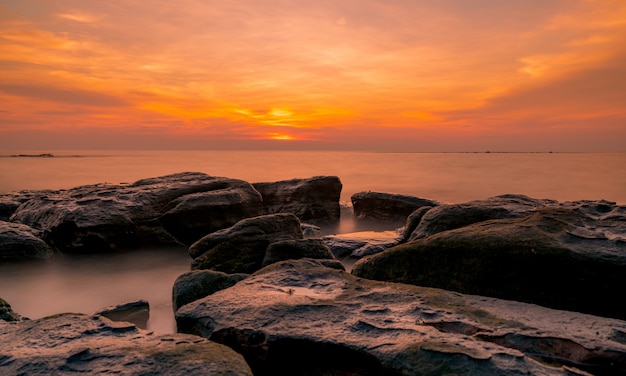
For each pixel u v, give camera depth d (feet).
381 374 14.56
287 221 39.91
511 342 15.74
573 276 21.97
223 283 25.61
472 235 25.73
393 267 26.96
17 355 14.55
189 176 71.87
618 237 24.07
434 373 13.39
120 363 13.88
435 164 323.16
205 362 13.92
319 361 16.12
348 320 17.56
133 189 59.77
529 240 23.86
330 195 81.05
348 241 48.55
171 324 29.78
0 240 45.19
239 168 246.06
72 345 15.49
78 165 268.21
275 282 22.98
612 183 146.92
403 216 75.36
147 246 52.85
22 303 35.60
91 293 38.24
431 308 18.66
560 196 113.09
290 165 292.20
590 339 15.47
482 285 23.63
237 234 37.40
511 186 140.77
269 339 16.46
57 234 50.31
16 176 167.84
